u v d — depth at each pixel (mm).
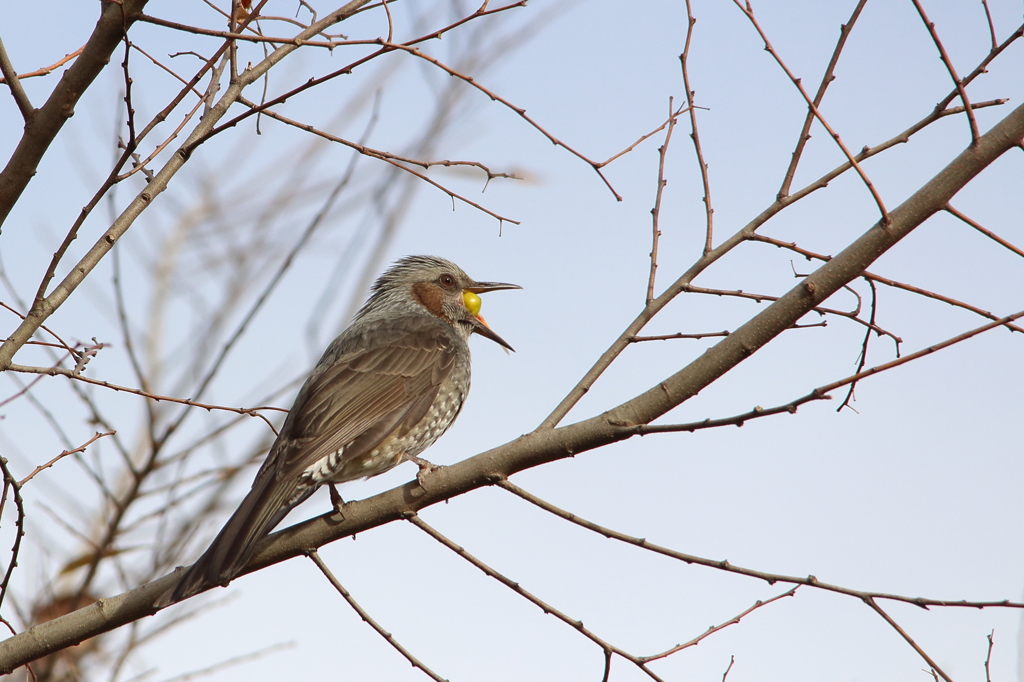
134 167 7980
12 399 9984
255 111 8141
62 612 12820
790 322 8320
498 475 8695
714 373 8359
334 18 8234
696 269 9039
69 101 7641
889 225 8141
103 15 7410
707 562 7910
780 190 8898
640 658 8109
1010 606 7320
